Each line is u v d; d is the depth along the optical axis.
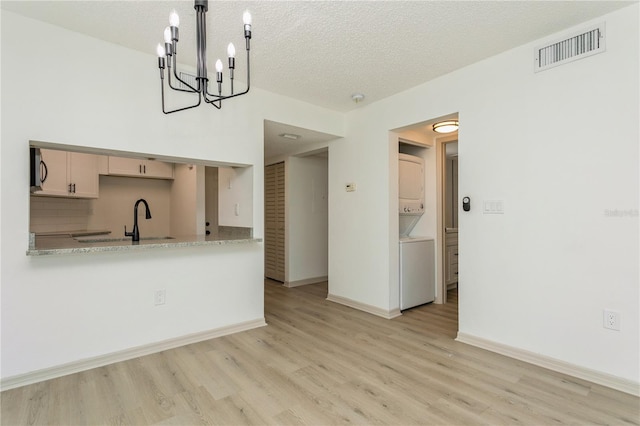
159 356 2.54
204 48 1.68
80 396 1.98
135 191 5.18
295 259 5.07
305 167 5.20
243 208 3.32
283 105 3.43
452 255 4.64
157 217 5.39
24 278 2.11
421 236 4.25
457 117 3.03
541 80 2.37
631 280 2.02
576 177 2.22
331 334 3.03
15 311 2.08
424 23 2.14
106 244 2.53
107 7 1.99
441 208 4.17
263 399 1.96
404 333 3.05
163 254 2.69
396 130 3.53
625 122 2.03
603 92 2.11
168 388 2.08
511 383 2.14
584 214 2.19
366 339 2.90
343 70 2.85
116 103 2.42
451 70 2.87
